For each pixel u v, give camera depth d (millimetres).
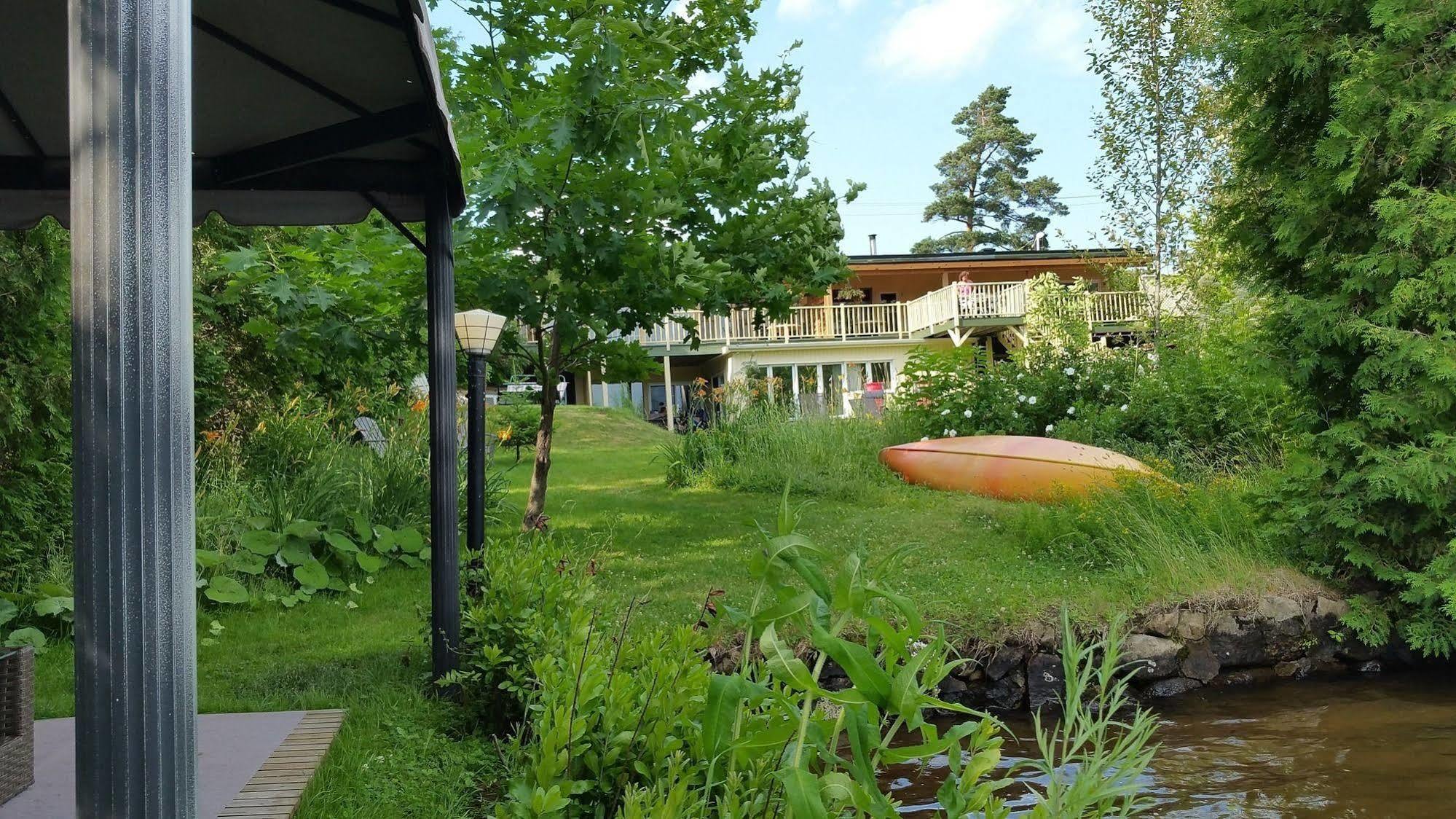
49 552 7664
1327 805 4812
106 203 1374
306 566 8180
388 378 14539
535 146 7387
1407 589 7957
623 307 8766
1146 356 15875
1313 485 8391
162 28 1412
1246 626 7406
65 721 4551
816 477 13250
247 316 12070
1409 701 6699
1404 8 7859
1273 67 8539
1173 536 8320
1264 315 9406
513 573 5188
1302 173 8656
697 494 13305
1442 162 7992
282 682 5523
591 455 19719
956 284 26906
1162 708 6703
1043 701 6648
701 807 1918
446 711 4891
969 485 12445
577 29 6477
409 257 8039
